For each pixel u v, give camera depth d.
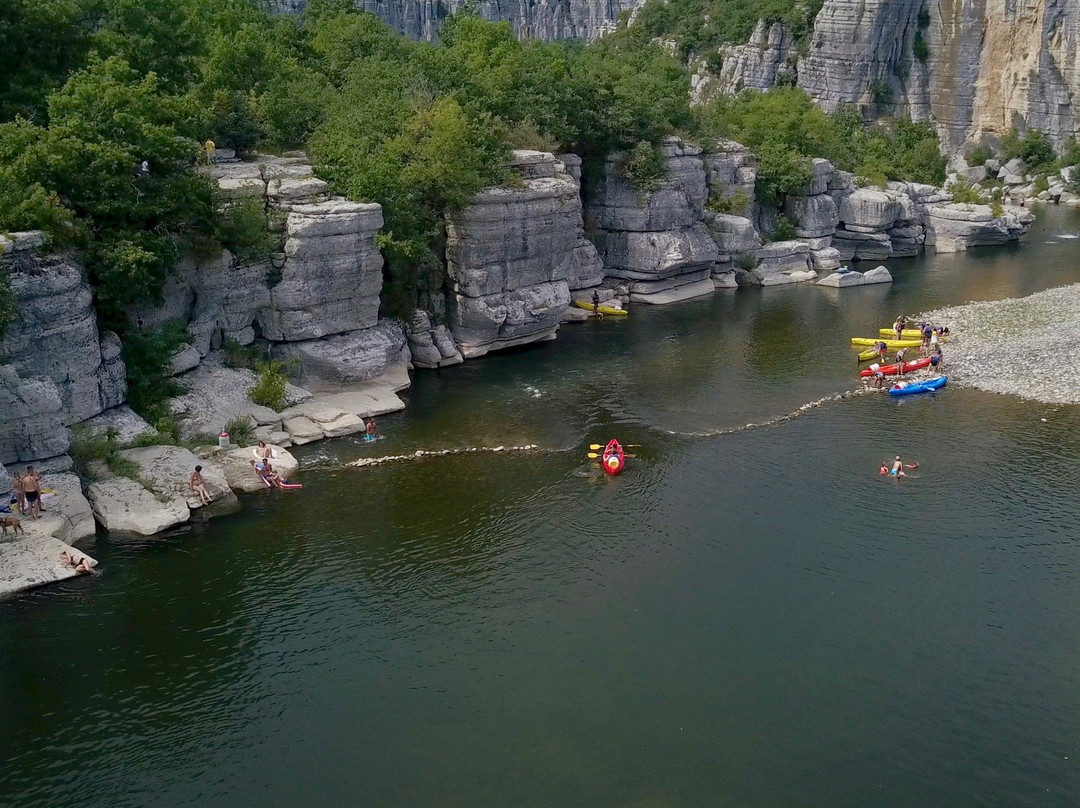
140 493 45.56
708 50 175.38
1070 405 61.50
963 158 167.75
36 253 45.78
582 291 84.69
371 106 69.06
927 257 111.88
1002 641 38.31
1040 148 163.25
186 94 60.91
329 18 97.50
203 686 35.31
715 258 91.19
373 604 40.19
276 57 72.62
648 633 38.62
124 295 50.28
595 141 86.00
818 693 35.38
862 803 30.56
